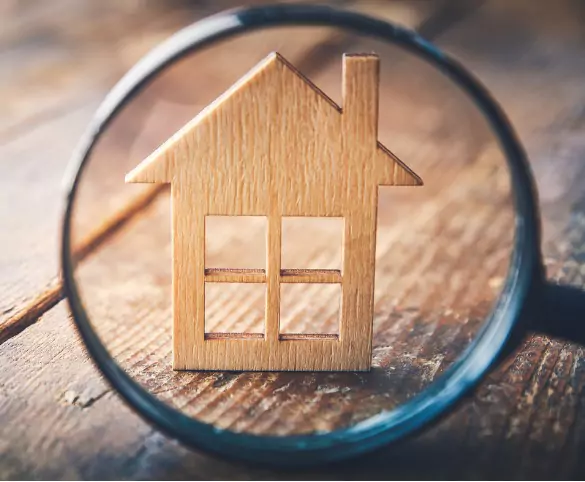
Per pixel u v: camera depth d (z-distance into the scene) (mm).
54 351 253
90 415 230
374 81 231
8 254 304
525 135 394
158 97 429
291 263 302
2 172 360
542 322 222
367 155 234
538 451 220
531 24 550
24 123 402
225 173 234
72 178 211
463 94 441
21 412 230
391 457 218
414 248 311
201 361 243
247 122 232
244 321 270
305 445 214
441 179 361
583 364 247
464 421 228
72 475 213
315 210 236
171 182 234
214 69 461
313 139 233
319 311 275
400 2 573
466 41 521
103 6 588
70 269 213
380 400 235
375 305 278
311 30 507
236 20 210
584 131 399
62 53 499
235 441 214
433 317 272
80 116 410
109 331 263
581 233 316
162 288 287
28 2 595
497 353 217
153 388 237
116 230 323
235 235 323
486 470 215
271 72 231
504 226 326
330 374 243
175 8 579
